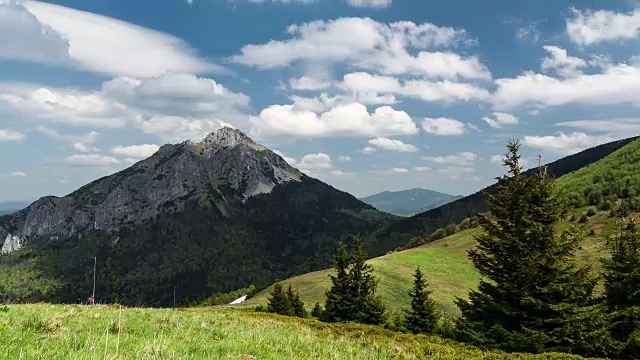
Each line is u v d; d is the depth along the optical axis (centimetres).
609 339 2672
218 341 1212
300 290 11188
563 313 2719
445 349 1956
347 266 6262
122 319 1444
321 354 1256
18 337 922
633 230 3331
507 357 1934
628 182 14412
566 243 2952
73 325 1236
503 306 2903
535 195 2997
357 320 5859
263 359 1030
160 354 897
